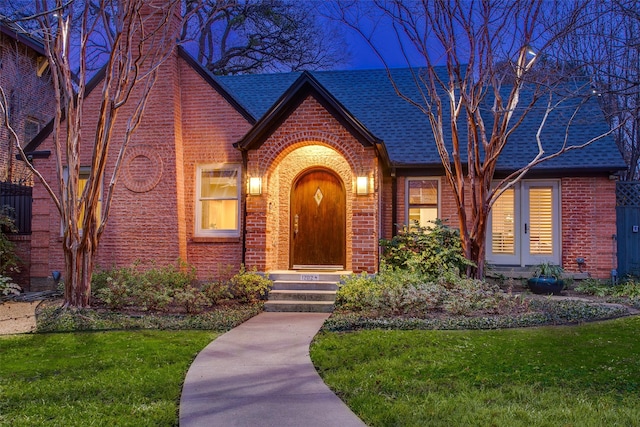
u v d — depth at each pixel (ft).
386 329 25.53
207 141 40.70
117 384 17.19
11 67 53.78
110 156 40.63
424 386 17.08
